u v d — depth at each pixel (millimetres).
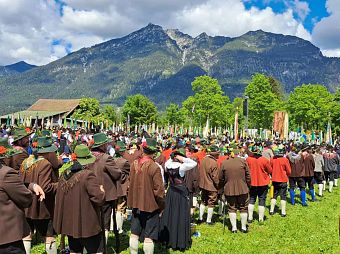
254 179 11680
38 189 6070
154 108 95250
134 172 7543
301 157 14836
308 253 9148
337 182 21938
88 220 6164
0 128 25234
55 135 25016
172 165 8836
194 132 51281
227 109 68250
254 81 63094
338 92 66250
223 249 9031
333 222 12312
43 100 90750
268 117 62156
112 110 102875
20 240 5102
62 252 7672
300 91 65062
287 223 11930
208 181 11156
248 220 12062
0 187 4988
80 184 6164
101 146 8016
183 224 8836
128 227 10422
